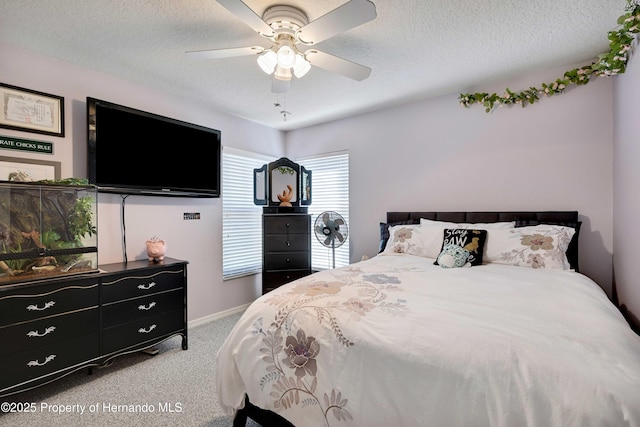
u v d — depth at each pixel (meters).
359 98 3.12
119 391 2.01
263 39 2.04
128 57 2.27
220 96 3.04
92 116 2.31
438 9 1.73
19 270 1.88
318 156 4.03
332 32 1.57
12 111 2.08
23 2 1.64
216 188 3.19
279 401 1.34
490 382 0.92
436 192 3.12
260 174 3.75
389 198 3.44
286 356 1.35
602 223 2.34
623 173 1.96
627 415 0.75
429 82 2.75
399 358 1.08
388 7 1.71
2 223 1.85
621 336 1.03
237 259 3.74
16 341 1.77
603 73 2.09
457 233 2.49
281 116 3.68
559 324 1.12
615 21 1.85
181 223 3.11
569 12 1.77
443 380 0.99
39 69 2.20
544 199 2.57
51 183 1.98
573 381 0.84
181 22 1.85
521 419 0.85
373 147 3.55
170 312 2.54
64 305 1.96
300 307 1.43
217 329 3.11
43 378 1.86
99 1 1.65
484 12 1.77
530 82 2.61
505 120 2.74
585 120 2.40
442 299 1.43
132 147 2.54
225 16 1.79
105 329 2.15
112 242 2.59
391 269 2.12
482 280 1.79
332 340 1.25
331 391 1.20
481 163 2.87
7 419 1.73
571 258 2.25
